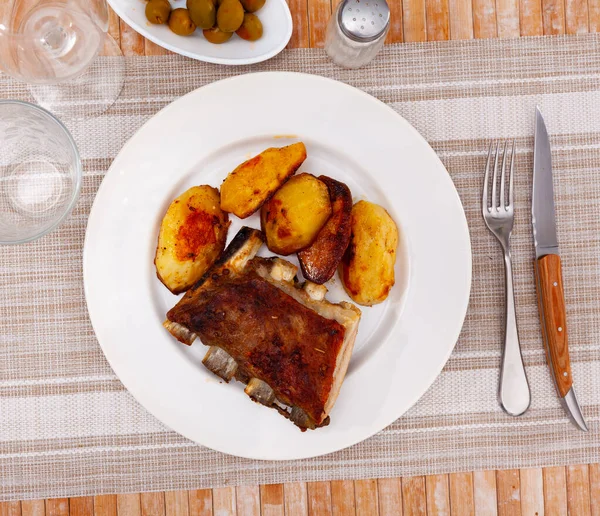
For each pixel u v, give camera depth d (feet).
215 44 1.93
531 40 2.02
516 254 2.02
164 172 1.92
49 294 1.98
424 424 2.01
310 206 1.83
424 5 2.01
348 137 1.94
